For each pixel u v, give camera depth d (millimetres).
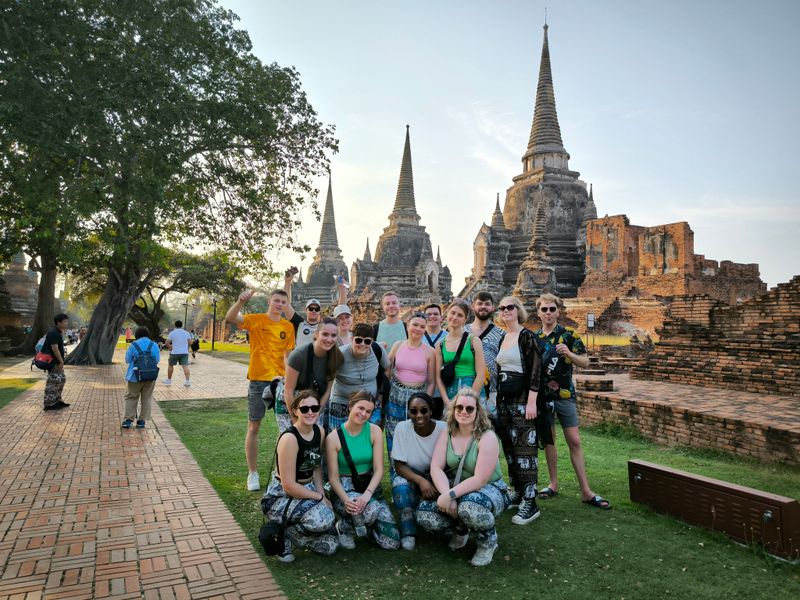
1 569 4273
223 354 36656
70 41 15391
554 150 54688
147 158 17469
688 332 14477
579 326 35562
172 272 36500
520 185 55000
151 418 10953
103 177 16469
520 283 40094
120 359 30375
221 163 20391
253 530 5215
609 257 40969
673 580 4270
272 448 8555
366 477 5094
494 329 6441
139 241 18844
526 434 5688
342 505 4973
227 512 5621
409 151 68375
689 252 35875
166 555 4590
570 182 53781
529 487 5566
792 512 4547
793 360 11125
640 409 9688
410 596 4020
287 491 4625
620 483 6832
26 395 13805
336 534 4793
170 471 7086
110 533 5020
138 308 41844
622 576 4344
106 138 15875
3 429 9539
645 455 8383
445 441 4992
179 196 19297
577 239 50469
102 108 15617
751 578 4293
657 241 37312
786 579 4273
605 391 11461
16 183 15617
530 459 5637
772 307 13609
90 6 15961
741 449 7977
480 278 51188
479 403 4961
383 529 4898
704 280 37469
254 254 22000
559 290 47906
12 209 18266
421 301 58344
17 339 37094
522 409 5746
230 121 19016
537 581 4266
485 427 4902
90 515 5469
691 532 5207
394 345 6371
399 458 5152
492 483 4859
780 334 13203
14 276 53062
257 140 20266
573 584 4219
